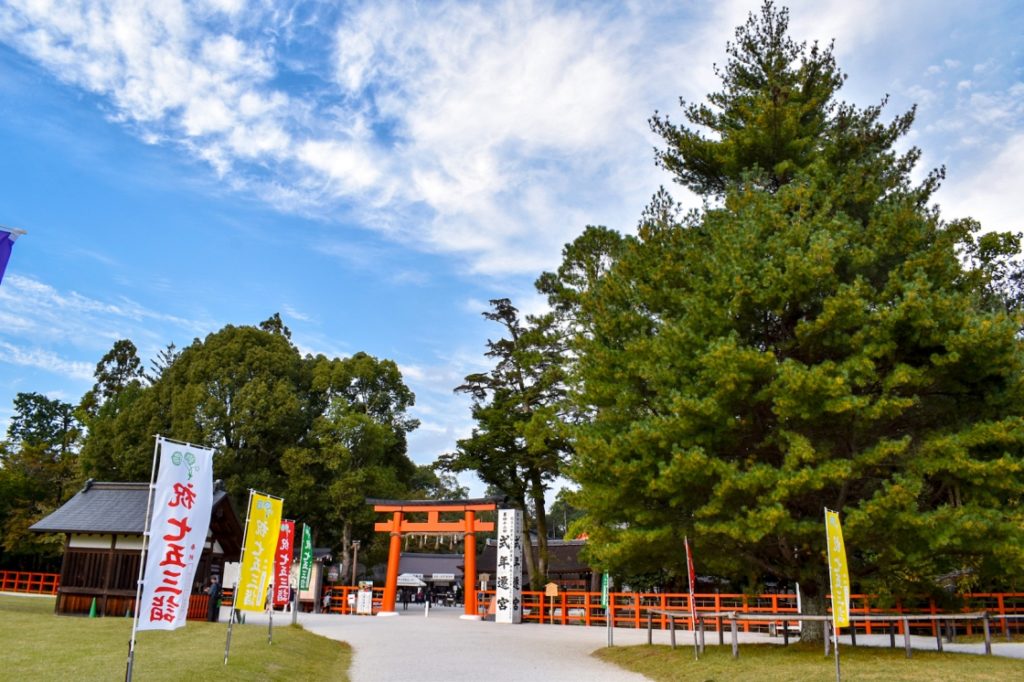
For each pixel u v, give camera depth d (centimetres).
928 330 1420
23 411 6694
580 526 1853
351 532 4403
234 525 2416
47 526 2220
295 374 4659
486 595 3856
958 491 1524
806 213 1619
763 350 1620
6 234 786
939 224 1648
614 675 1438
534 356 3353
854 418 1466
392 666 1516
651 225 1847
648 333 1784
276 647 1542
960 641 2131
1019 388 1421
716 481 1501
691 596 1560
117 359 5909
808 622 1650
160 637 1577
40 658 1196
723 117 2036
